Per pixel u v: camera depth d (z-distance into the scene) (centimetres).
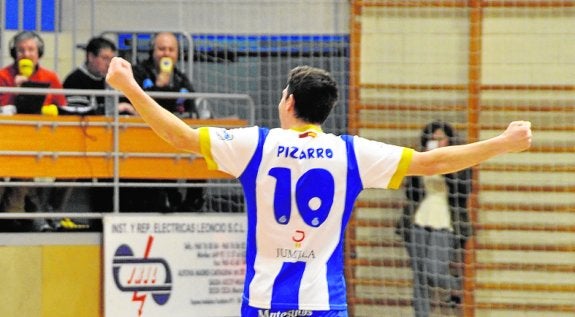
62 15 2302
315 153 855
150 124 827
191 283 1775
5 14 2205
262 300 843
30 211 1769
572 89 2338
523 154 2338
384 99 2345
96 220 1797
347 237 2303
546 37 2344
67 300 1723
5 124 1680
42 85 1752
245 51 2325
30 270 1706
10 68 1839
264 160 849
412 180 2244
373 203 2300
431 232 2219
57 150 1712
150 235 1752
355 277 2298
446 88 2345
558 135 2339
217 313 1791
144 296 1744
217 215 1798
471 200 2311
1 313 1692
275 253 852
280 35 2322
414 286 2241
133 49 2278
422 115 2345
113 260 1727
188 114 1864
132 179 1784
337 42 2331
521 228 2322
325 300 842
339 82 2338
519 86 2342
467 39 2345
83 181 1784
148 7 2342
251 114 1833
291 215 849
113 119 1742
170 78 1864
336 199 855
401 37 2342
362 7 2334
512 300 2312
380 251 2295
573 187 2328
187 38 2164
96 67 1847
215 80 2316
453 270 2269
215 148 841
